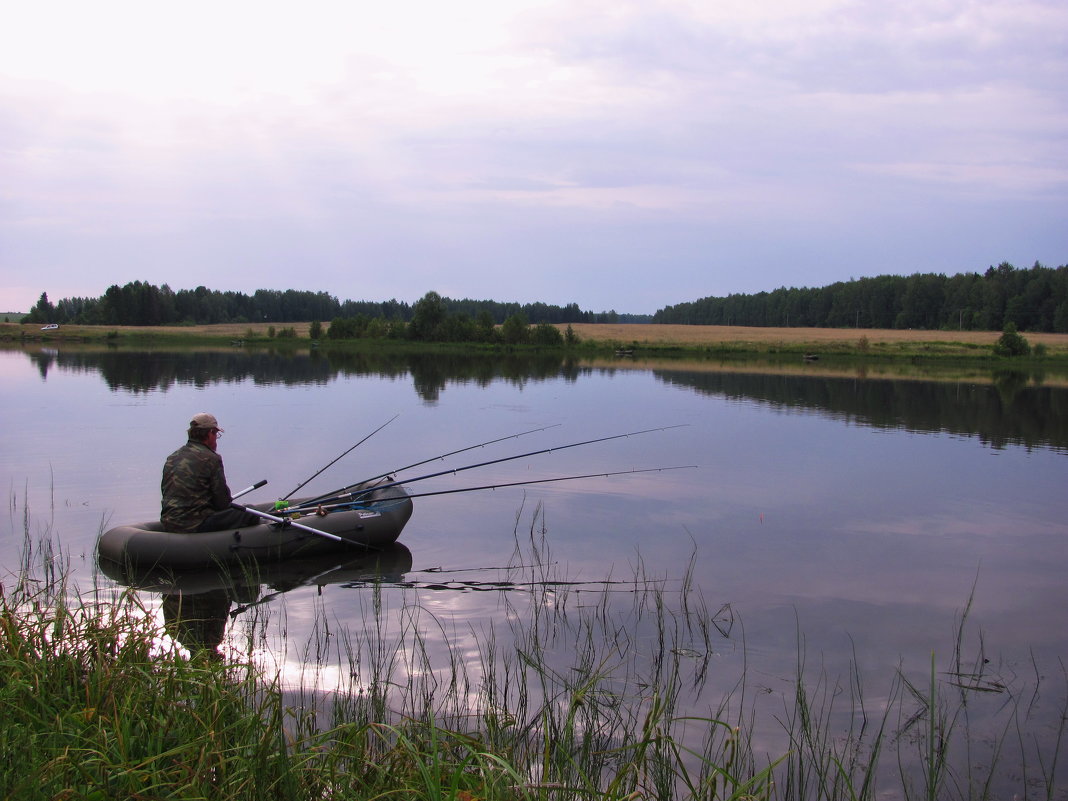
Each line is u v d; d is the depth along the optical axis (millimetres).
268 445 12625
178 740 3012
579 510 8852
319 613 5523
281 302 124312
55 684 3367
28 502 8617
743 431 15062
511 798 2820
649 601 5855
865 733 3973
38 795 2473
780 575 6574
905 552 7297
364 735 3172
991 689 4496
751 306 131625
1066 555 7246
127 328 81062
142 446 12133
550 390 23453
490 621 5398
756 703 4262
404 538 7637
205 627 5207
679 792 3371
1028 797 3426
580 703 3432
